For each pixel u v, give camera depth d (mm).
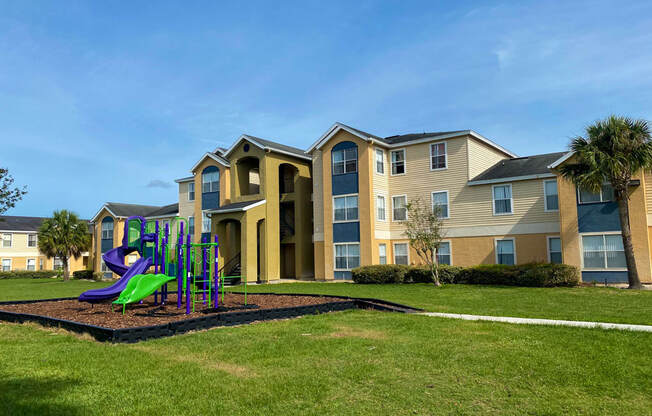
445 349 8609
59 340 9914
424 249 24281
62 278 49844
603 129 19438
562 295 17453
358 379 6945
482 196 26516
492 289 20422
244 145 32531
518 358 7879
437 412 5723
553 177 24312
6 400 6094
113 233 45219
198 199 36312
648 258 20234
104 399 6164
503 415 5609
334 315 13258
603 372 7059
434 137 28062
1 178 26828
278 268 31250
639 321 11336
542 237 24531
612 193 21188
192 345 9234
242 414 5699
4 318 13312
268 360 8023
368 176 28281
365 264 27953
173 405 5965
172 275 15656
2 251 57219
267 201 30953
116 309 14422
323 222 30609
